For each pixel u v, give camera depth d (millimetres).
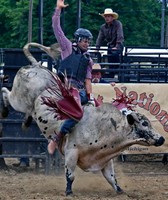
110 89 21906
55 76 18625
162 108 22312
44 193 18219
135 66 24891
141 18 75750
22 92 18812
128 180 20516
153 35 81500
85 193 18297
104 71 22828
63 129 17578
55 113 17859
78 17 29969
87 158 17812
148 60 26891
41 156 21641
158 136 17750
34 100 18594
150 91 22234
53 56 18938
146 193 18328
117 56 26141
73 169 17797
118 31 26922
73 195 17797
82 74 18391
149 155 25469
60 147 18172
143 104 22234
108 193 18297
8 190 18547
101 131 17625
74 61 18359
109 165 18156
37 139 21750
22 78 18797
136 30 75125
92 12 66188
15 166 23172
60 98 18062
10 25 75688
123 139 17719
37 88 18516
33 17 67938
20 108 19078
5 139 21734
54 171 21641
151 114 22281
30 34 46562
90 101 18297
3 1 80438
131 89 22094
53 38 60469
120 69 22828
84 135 17609
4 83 21906
